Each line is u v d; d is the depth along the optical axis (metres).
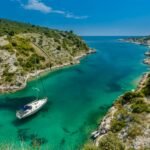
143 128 38.91
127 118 43.78
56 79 92.56
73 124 50.31
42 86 81.56
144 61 141.25
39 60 107.12
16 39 111.88
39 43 126.88
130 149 34.62
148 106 46.28
